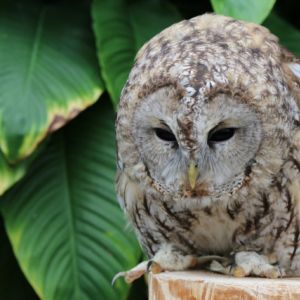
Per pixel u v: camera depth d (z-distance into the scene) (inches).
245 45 72.8
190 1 88.8
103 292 81.9
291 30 84.2
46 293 81.7
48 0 87.4
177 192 73.2
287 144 72.8
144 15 85.0
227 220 74.0
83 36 84.9
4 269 87.6
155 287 71.1
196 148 71.4
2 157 81.1
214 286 70.1
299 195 73.7
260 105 71.8
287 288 69.6
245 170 72.7
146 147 73.1
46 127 80.5
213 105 71.0
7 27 84.1
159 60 72.2
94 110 84.7
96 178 83.3
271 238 74.4
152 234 75.6
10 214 82.8
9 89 81.4
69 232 82.5
